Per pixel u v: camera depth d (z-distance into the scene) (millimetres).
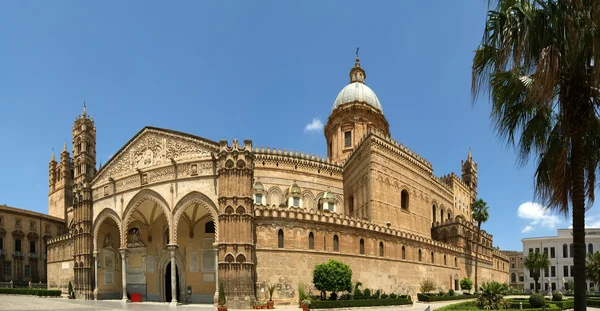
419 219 84938
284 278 53906
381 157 74438
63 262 78938
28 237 99500
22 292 77625
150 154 61344
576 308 18406
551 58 16797
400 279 67875
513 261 169625
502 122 20453
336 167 85562
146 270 66438
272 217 54781
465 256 90000
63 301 59344
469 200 122125
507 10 18266
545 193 20750
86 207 67250
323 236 58531
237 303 49000
